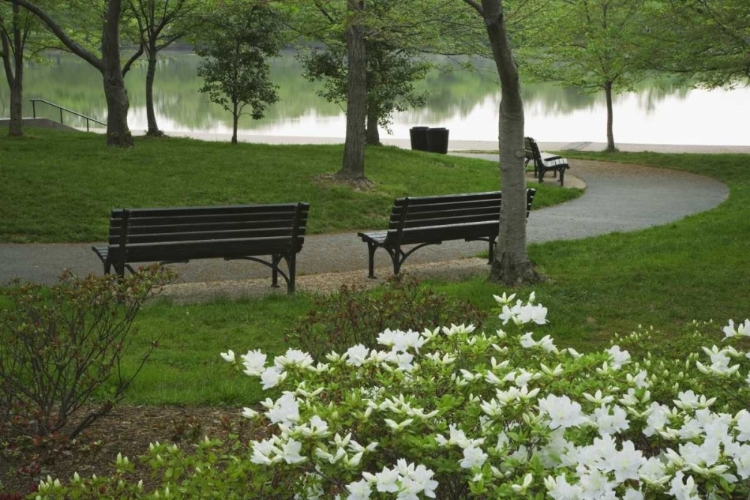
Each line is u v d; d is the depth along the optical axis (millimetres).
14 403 5008
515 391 3014
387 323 6012
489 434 2990
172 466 3162
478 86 59750
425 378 3508
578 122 41719
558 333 7723
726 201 18844
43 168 17406
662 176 24250
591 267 10820
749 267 10344
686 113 45125
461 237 11273
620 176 24469
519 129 9672
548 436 2898
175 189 16703
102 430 5211
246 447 3455
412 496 2588
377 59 25156
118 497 3045
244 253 9727
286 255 9945
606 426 3027
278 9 24469
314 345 5977
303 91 54750
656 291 9281
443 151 28516
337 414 2969
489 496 2586
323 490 2924
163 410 5691
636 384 3441
